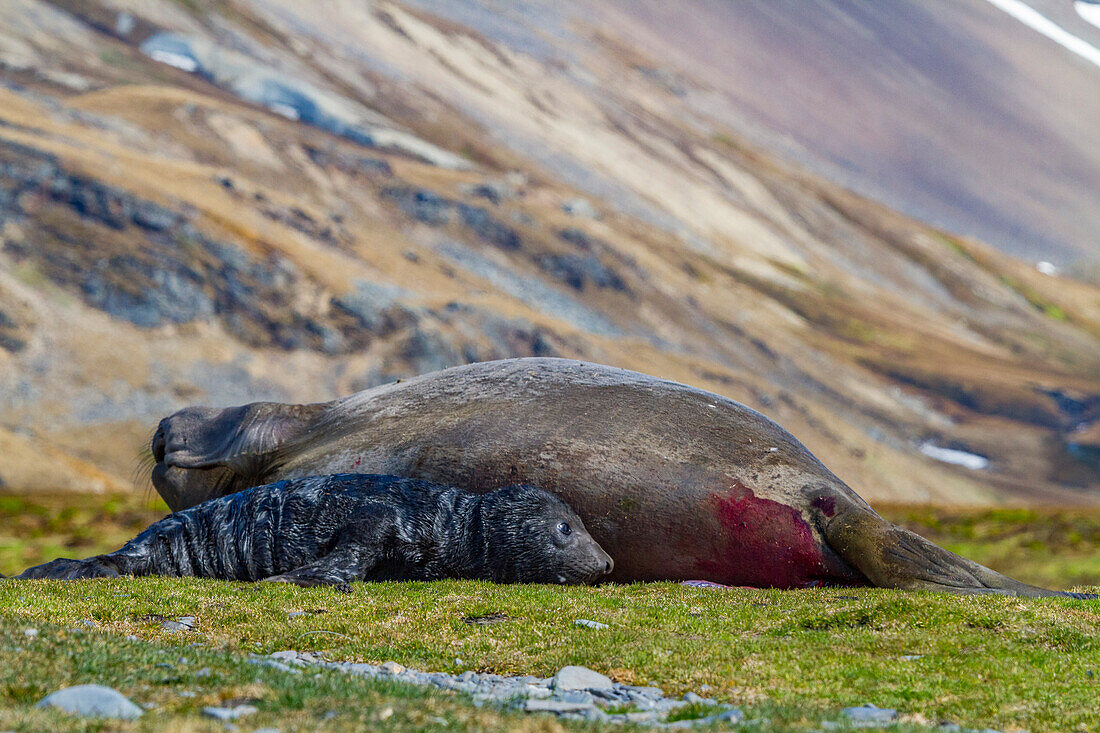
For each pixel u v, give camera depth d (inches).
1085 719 893.2
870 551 1724.9
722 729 787.4
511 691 963.3
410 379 2237.9
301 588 1517.0
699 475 1839.3
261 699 819.4
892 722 852.6
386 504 1713.8
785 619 1338.6
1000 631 1254.3
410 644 1171.9
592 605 1413.6
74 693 767.1
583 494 1844.2
